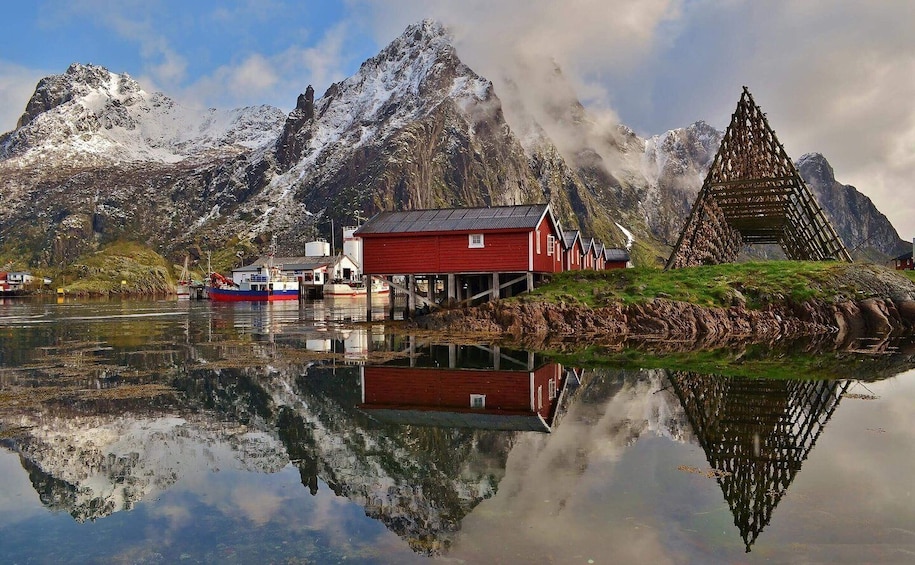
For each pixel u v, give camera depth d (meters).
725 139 45.06
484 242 39.31
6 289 151.62
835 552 8.08
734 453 12.62
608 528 8.90
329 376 22.36
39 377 22.34
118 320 53.59
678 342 31.02
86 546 8.80
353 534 9.01
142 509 10.13
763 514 9.37
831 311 35.09
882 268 38.97
